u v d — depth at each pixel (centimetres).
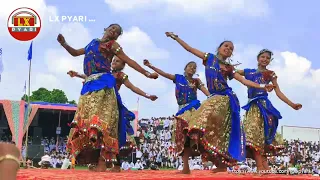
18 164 172
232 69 670
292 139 2023
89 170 735
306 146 2027
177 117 917
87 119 674
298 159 1981
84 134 677
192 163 2308
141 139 3095
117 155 743
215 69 670
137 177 443
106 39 695
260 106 824
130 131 844
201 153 661
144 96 809
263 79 822
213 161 672
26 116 2862
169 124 3528
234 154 658
